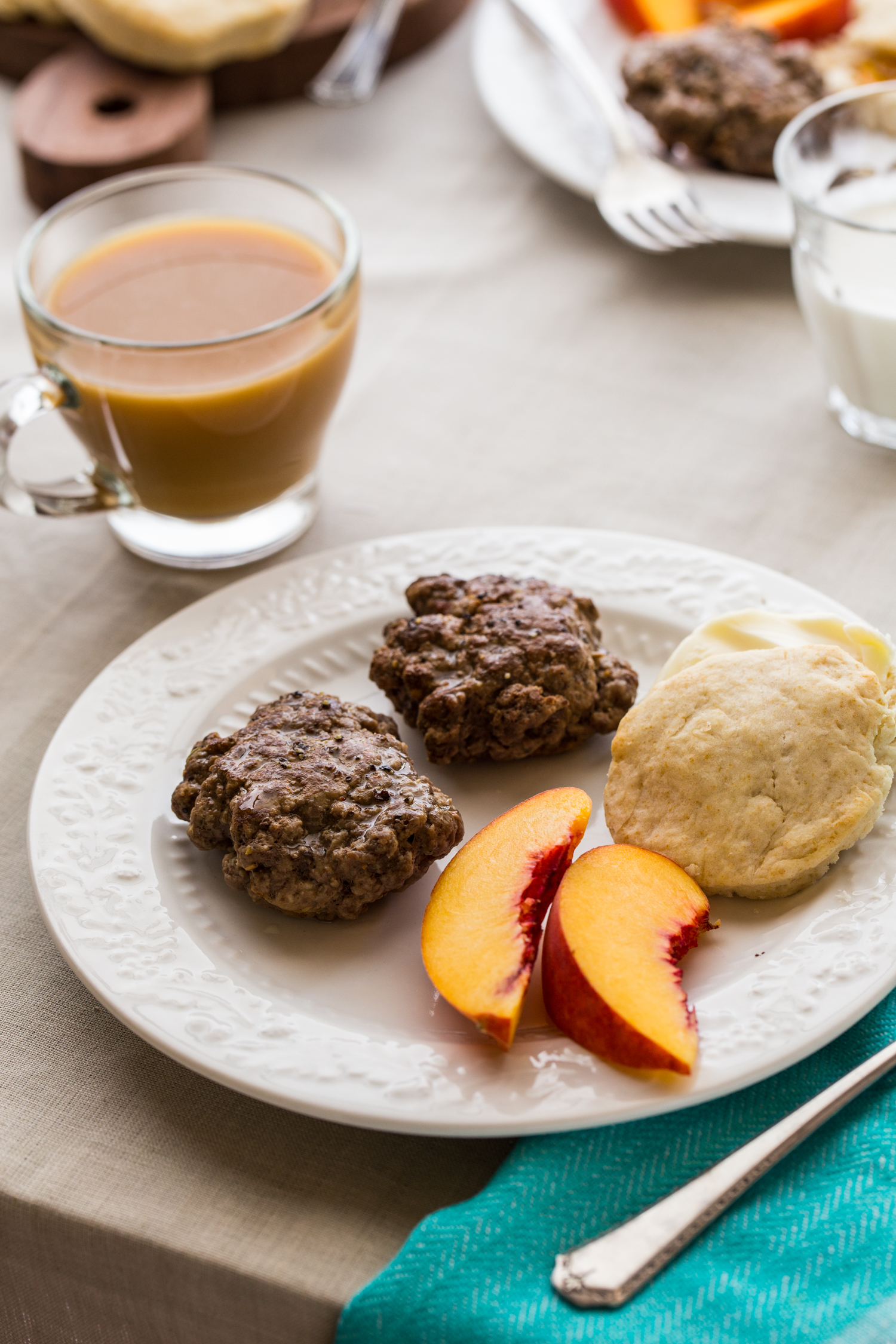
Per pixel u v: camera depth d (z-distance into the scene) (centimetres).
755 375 156
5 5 206
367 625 121
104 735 110
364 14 207
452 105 206
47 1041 92
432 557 125
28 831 100
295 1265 78
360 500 144
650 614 119
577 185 173
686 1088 79
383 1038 86
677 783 96
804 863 91
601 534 126
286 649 118
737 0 198
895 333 132
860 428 145
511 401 155
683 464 145
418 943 94
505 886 90
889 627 121
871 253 132
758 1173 77
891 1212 76
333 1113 79
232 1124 86
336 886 92
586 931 85
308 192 138
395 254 179
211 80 202
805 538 133
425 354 163
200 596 133
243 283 136
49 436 158
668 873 92
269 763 99
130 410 121
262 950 93
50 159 177
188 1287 81
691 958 91
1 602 135
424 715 106
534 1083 81
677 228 163
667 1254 74
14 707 122
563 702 106
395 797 96
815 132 146
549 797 97
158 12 186
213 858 100
